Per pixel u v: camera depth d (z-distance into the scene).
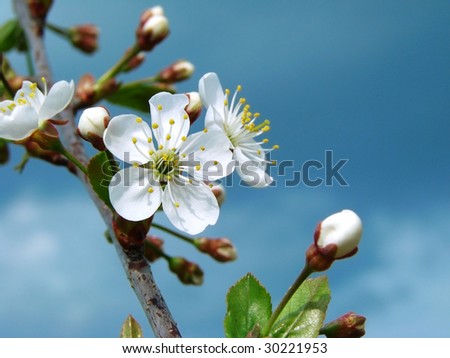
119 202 0.25
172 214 0.25
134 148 0.25
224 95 0.28
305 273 0.25
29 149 0.29
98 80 0.32
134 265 0.25
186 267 0.33
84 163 0.29
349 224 0.25
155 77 0.34
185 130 0.26
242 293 0.26
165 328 0.25
